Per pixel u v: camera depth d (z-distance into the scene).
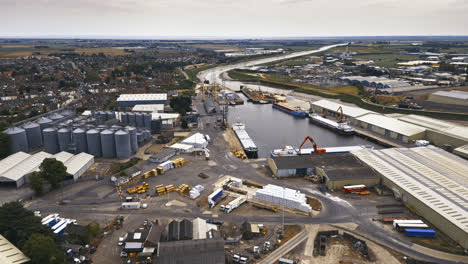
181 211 95.31
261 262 73.31
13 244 74.56
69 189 108.50
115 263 72.81
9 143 132.38
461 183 102.94
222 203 100.50
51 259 67.62
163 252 68.88
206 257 68.75
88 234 80.38
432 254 76.56
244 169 128.12
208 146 155.25
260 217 92.56
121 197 103.00
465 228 78.62
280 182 116.25
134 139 142.12
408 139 163.12
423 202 92.00
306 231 85.69
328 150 146.62
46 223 84.00
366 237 83.25
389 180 107.44
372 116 196.25
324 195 106.12
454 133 157.12
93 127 144.25
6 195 103.50
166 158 134.62
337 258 75.19
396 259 74.88
